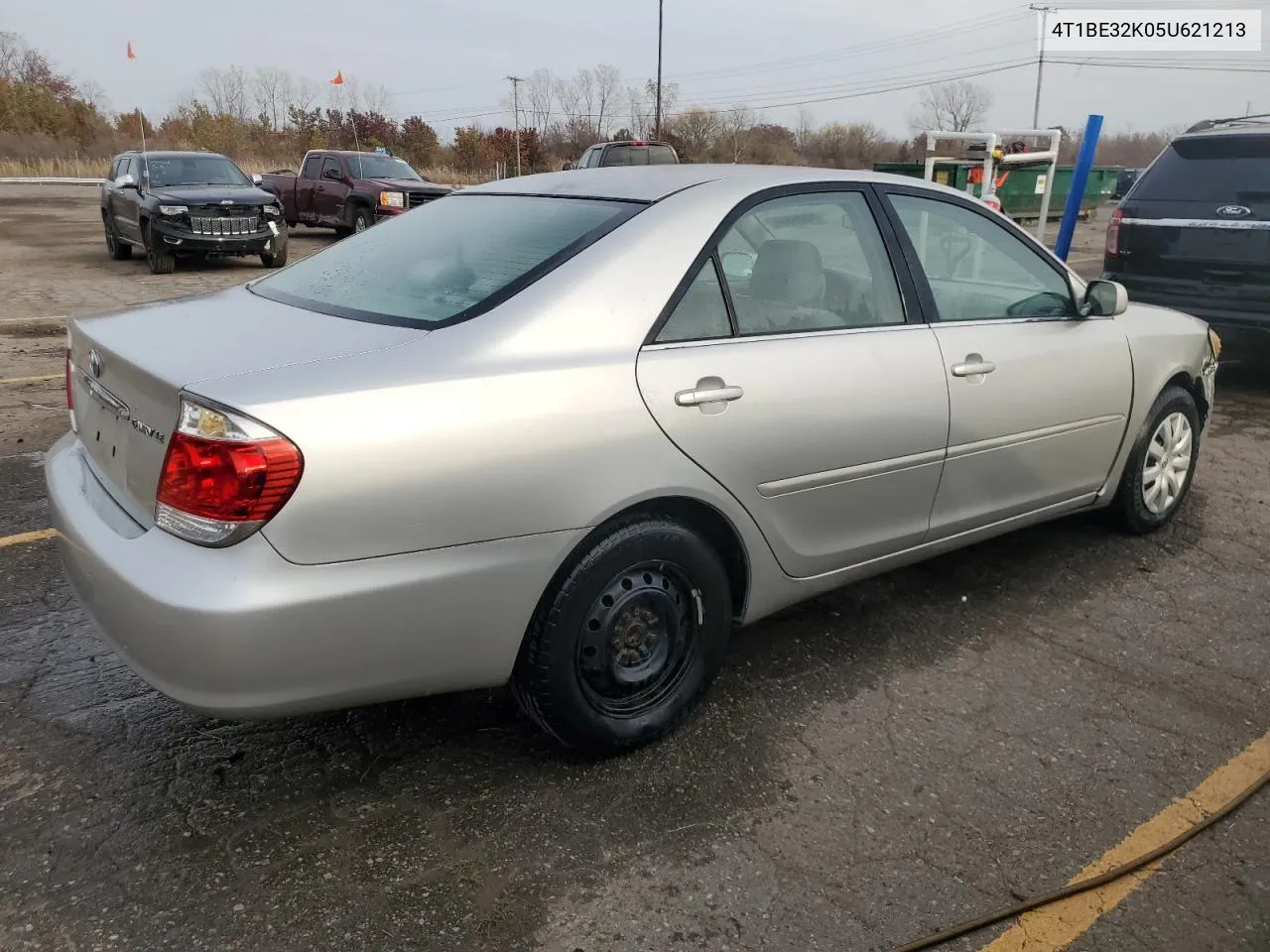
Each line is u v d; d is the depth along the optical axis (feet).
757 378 9.60
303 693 7.65
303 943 7.27
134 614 7.51
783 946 7.37
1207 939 7.54
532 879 7.97
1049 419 12.75
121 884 7.79
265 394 7.38
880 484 10.93
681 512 9.48
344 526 7.47
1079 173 28.17
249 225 47.03
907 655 11.74
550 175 11.78
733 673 11.21
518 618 8.45
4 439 19.15
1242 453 20.08
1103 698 10.89
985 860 8.32
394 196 59.11
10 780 8.99
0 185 122.72
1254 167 22.82
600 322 8.84
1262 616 12.95
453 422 7.84
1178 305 24.07
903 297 11.33
